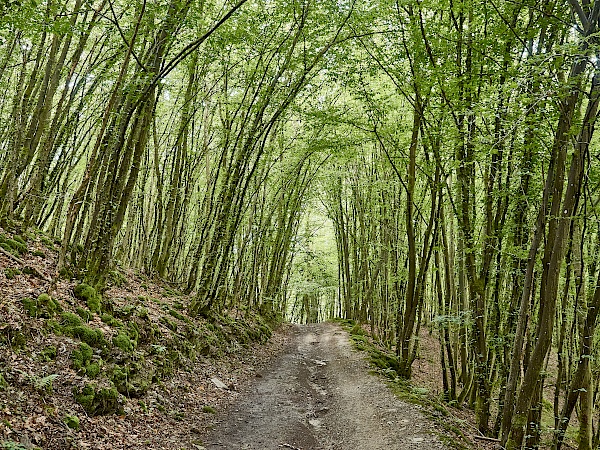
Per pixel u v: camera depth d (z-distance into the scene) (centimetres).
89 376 602
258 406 873
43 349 579
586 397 794
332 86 1510
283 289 3156
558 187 712
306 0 1191
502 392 943
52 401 515
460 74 902
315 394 1036
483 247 958
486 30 904
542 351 688
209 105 1516
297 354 1634
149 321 885
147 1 823
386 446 705
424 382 1462
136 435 580
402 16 1031
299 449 680
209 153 1672
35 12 647
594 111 650
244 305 2072
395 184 1602
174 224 1509
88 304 762
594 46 548
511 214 934
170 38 822
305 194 2302
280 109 1277
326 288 3161
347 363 1397
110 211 829
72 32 703
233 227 1309
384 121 1317
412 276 1287
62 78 1119
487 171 958
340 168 2173
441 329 1250
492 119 801
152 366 776
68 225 712
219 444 654
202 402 820
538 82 650
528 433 874
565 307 941
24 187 993
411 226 1262
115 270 1118
